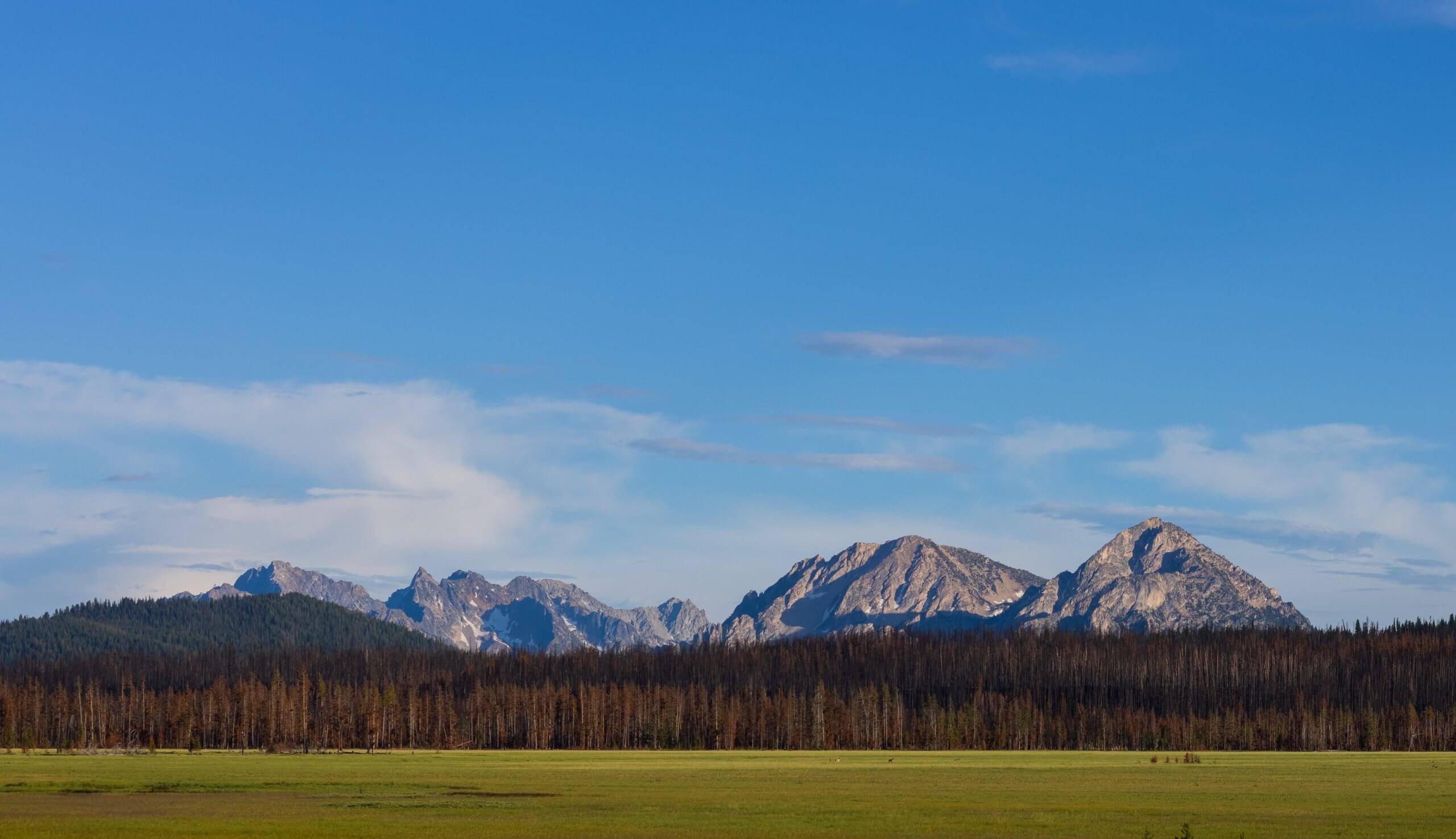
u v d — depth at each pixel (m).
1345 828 106.31
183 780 158.62
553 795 137.50
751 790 146.62
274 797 134.50
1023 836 100.56
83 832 101.88
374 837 99.31
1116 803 128.75
